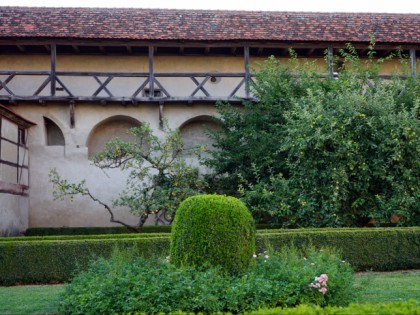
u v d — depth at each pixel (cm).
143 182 1433
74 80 1659
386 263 1013
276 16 1686
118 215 1581
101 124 1631
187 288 557
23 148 1528
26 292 807
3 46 1609
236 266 629
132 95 1648
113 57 1681
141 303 540
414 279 877
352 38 1554
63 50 1661
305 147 1178
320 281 573
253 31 1573
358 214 1242
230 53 1705
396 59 1730
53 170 1464
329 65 1431
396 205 1166
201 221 634
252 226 662
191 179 1361
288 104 1359
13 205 1414
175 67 1695
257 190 1248
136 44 1512
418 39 1578
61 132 1639
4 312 655
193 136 1675
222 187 1436
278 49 1677
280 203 1204
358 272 997
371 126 1170
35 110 1567
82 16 1606
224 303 552
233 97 1525
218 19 1644
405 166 1204
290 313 425
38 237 1032
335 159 1192
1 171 1342
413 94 1312
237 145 1430
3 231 1327
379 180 1216
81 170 1571
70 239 1011
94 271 665
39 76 1645
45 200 1563
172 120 1590
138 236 1048
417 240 1030
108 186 1584
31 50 1647
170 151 1401
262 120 1405
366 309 426
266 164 1338
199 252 626
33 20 1555
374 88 1314
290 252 723
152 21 1598
